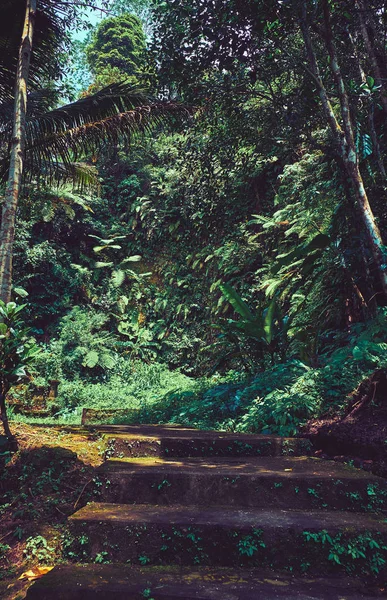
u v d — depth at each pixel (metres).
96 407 9.83
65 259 16.25
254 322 6.80
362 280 6.63
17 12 6.88
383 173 5.30
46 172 7.81
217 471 2.77
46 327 15.46
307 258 6.91
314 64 4.96
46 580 1.94
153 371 13.35
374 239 4.59
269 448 3.54
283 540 2.16
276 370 6.22
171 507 2.54
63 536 2.31
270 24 4.93
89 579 1.95
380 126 6.09
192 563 2.17
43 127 6.98
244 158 6.84
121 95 7.24
